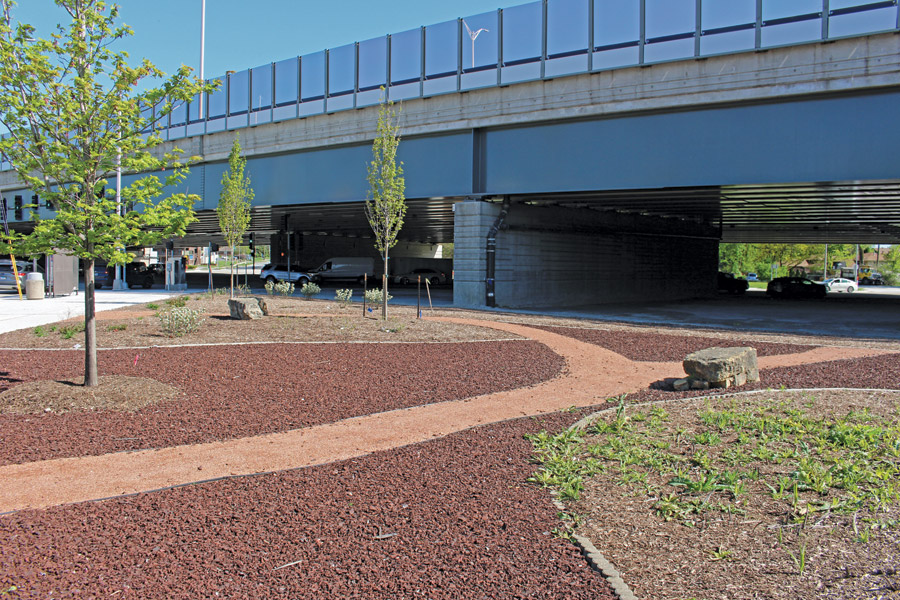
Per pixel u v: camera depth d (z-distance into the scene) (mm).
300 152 31234
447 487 5273
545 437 6578
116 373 9938
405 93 27062
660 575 3840
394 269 55344
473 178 26031
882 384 9586
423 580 3787
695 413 7656
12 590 3645
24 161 8375
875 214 32469
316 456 6145
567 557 4074
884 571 3836
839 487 5125
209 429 7051
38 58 7812
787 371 10883
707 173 21578
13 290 35375
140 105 9086
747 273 82750
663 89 21703
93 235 8203
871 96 19141
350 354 12219
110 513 4766
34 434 6820
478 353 12703
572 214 30625
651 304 34125
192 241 83625
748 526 4496
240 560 4027
